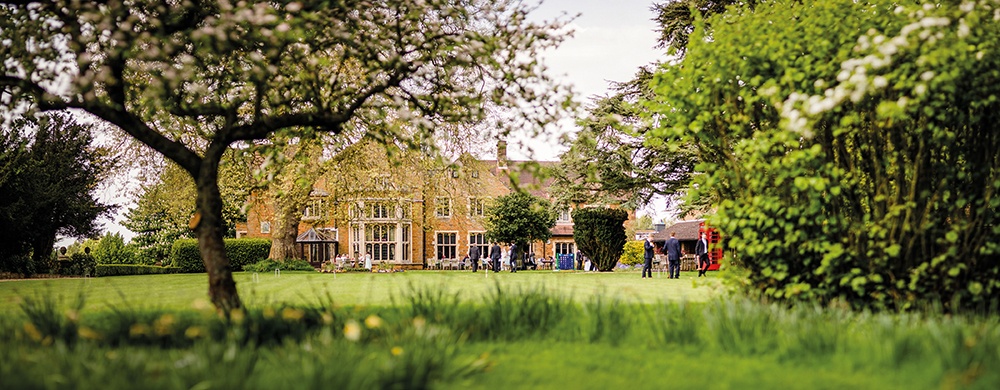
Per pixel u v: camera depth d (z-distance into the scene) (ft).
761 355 19.25
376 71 31.65
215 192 29.12
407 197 99.09
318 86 30.86
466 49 32.48
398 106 34.22
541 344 21.57
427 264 179.42
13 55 29.37
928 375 15.66
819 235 28.55
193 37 25.55
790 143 26.63
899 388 15.06
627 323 23.16
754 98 28.81
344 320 22.97
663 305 24.27
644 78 82.84
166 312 25.95
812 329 19.69
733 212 29.63
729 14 32.71
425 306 23.68
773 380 16.07
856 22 29.14
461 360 18.21
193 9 29.58
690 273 95.40
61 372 15.98
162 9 29.73
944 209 28.55
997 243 27.40
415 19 31.86
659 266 110.01
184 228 179.22
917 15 26.27
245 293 45.83
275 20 25.71
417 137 35.83
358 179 94.48
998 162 27.07
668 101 32.07
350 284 57.93
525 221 154.92
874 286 28.12
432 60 34.47
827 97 25.07
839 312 22.81
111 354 17.84
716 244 31.09
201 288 53.88
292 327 21.20
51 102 29.63
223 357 16.28
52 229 126.93
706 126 32.14
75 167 129.29
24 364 16.84
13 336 21.04
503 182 172.24
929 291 27.25
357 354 17.37
